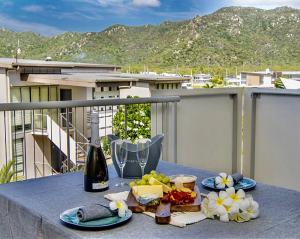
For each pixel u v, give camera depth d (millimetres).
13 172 4082
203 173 1901
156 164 1848
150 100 3420
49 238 1271
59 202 1454
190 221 1238
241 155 3984
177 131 3658
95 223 1212
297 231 1164
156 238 1124
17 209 1445
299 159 3463
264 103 3727
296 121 3467
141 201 1336
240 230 1172
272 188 1623
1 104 2699
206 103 3820
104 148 1958
